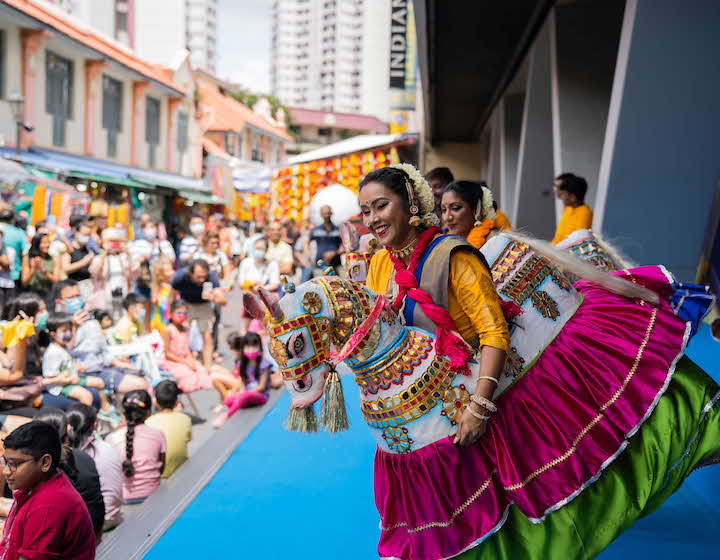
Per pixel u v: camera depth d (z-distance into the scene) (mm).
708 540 3215
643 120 6312
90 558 3043
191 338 8398
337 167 18719
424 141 24266
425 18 10211
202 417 7016
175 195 23172
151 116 23453
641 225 6582
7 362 5262
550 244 2637
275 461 4641
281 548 3383
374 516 3729
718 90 6121
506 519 2326
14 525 2891
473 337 2414
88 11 74938
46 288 9250
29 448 2855
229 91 43344
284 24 140500
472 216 3168
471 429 2219
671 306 2689
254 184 26828
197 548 3420
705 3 5922
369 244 2957
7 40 15547
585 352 2514
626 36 6199
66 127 18172
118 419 6168
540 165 14047
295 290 2229
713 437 2496
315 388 2229
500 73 16047
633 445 2463
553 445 2355
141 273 10031
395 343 2336
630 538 3234
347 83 133250
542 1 10398
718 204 6297
